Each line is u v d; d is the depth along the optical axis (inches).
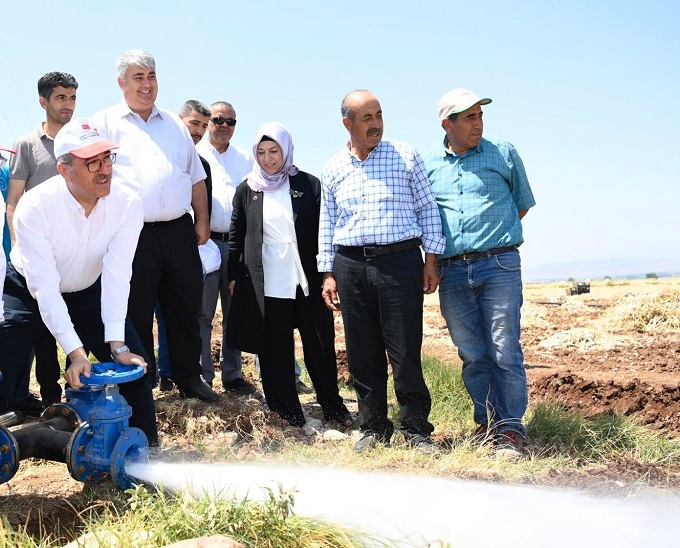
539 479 211.8
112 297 199.8
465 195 242.7
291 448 234.4
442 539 159.3
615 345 478.9
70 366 182.1
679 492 210.7
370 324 242.2
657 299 593.0
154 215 250.4
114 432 177.8
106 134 252.4
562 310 693.3
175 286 258.5
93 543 142.0
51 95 267.3
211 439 241.3
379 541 151.3
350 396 327.3
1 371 204.5
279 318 266.8
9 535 142.1
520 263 245.8
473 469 215.6
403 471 213.3
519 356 245.1
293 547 145.3
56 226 191.5
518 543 161.9
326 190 249.4
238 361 306.5
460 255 243.9
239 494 175.3
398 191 236.7
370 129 234.7
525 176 253.1
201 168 272.7
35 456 181.3
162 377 298.5
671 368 387.5
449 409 297.9
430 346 480.4
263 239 266.8
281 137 263.1
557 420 268.1
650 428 291.6
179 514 146.9
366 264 236.8
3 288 205.6
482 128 241.6
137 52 251.3
